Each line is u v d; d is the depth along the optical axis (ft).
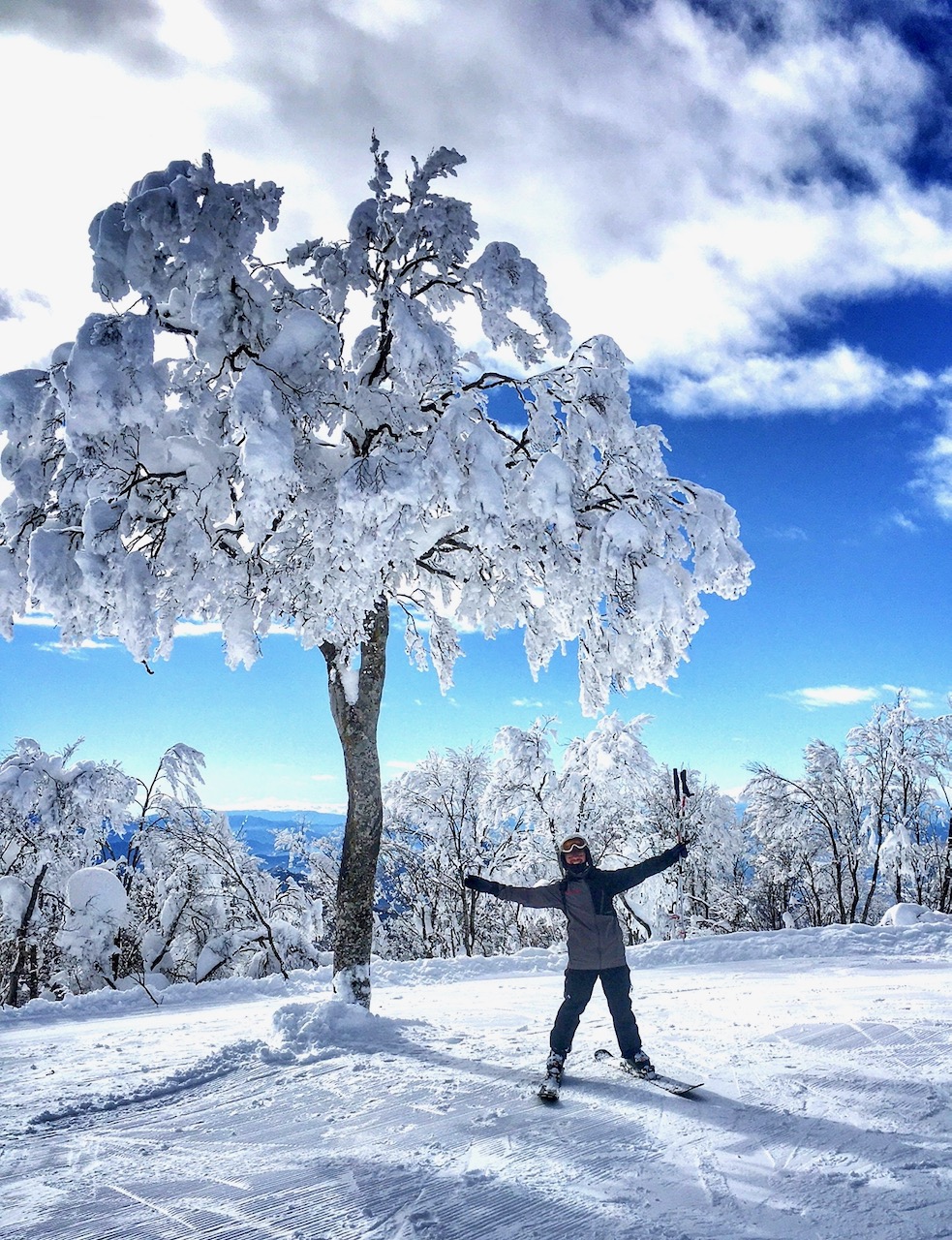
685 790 23.17
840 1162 11.48
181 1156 13.20
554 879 79.25
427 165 24.86
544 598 27.68
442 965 45.06
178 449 22.80
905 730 90.74
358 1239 9.80
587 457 25.25
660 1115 13.88
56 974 61.87
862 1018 21.12
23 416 23.07
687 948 45.21
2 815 62.39
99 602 22.13
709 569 25.82
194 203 20.75
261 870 78.33
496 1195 10.87
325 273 24.77
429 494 22.07
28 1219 10.86
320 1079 17.51
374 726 26.48
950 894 91.66
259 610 26.02
